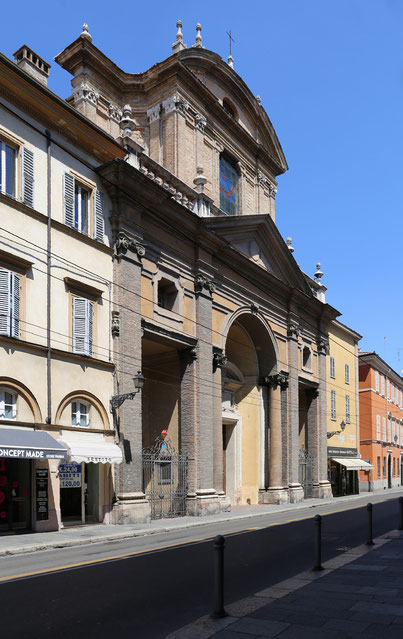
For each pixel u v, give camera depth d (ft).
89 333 64.95
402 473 223.92
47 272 60.85
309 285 128.88
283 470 109.70
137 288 72.43
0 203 56.65
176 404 83.92
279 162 129.29
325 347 132.87
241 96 115.55
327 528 61.93
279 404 110.01
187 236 84.43
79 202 67.51
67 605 26.76
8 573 34.58
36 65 68.59
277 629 22.36
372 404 181.37
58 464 59.88
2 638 21.80
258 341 108.99
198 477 80.64
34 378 57.67
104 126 94.63
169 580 32.65
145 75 98.07
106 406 66.54
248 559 40.32
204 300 86.43
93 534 55.11
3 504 54.49
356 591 28.81
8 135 58.75
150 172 80.48
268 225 104.42
